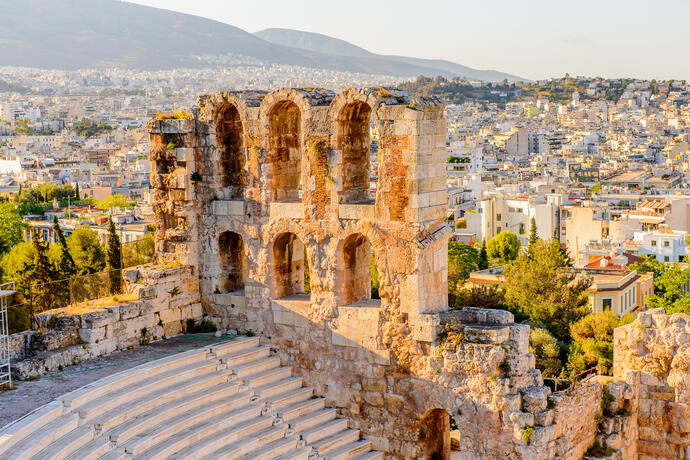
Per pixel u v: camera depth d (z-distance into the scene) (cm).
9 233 17588
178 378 4638
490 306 8269
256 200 5166
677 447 4872
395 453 4809
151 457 3997
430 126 4650
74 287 5112
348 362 4919
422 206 4625
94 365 4662
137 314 5062
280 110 5175
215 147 5331
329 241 4912
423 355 4669
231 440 4416
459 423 4569
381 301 4766
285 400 4872
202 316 5444
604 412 4928
